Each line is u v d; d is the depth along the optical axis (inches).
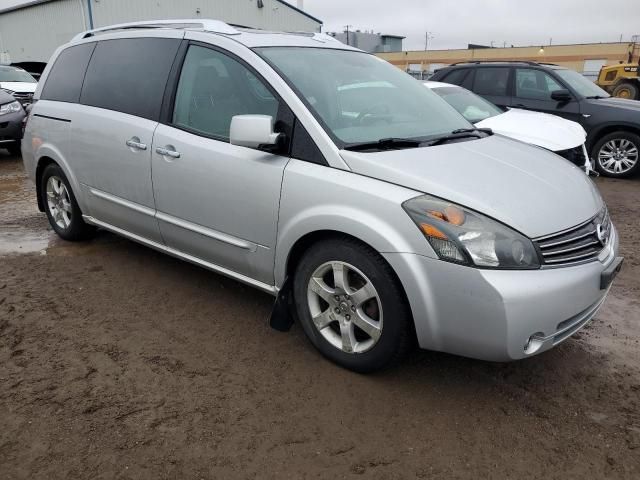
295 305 123.3
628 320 143.7
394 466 90.7
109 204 160.7
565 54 1678.2
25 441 94.0
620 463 92.0
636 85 726.5
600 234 110.8
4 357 119.0
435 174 105.9
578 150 253.9
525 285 94.3
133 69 153.6
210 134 132.0
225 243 130.3
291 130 117.6
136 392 108.1
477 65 358.3
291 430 98.6
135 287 155.6
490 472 89.9
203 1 1008.9
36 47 1114.7
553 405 107.1
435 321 99.5
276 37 142.6
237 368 117.3
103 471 88.1
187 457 91.6
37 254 180.5
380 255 103.3
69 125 167.9
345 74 139.7
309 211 110.7
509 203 101.7
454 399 108.3
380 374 115.7
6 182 305.1
